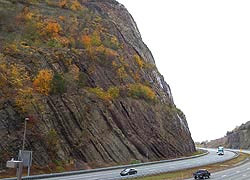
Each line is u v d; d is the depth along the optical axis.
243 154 121.06
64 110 67.75
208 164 80.00
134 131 82.19
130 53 106.31
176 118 106.50
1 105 58.84
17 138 57.00
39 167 56.16
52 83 69.50
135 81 98.06
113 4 123.44
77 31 94.38
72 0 109.12
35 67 71.56
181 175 58.31
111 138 74.25
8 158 54.09
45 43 82.12
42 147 58.97
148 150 82.31
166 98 112.25
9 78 65.19
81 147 66.25
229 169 73.19
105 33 102.50
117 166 66.00
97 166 65.50
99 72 86.06
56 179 48.28
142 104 91.19
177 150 95.94
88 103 74.56
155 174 56.12
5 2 92.50
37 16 91.25
